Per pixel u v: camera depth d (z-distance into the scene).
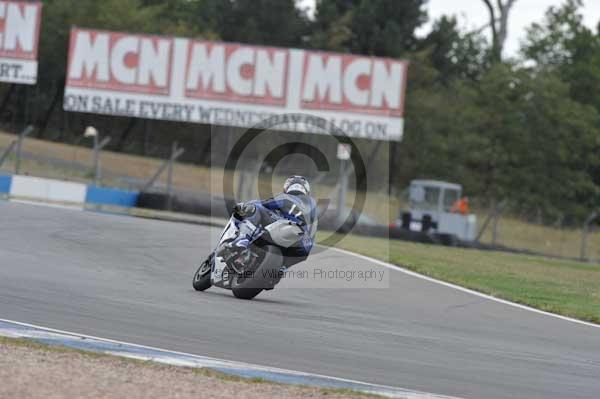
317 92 123.56
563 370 31.67
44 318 31.64
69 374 23.67
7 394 21.25
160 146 166.88
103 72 124.38
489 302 50.91
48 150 156.25
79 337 28.73
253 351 29.56
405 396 25.11
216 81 124.00
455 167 193.62
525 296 55.78
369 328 37.09
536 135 194.00
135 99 124.50
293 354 29.72
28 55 127.06
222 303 39.59
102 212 86.12
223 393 23.36
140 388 23.03
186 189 132.75
